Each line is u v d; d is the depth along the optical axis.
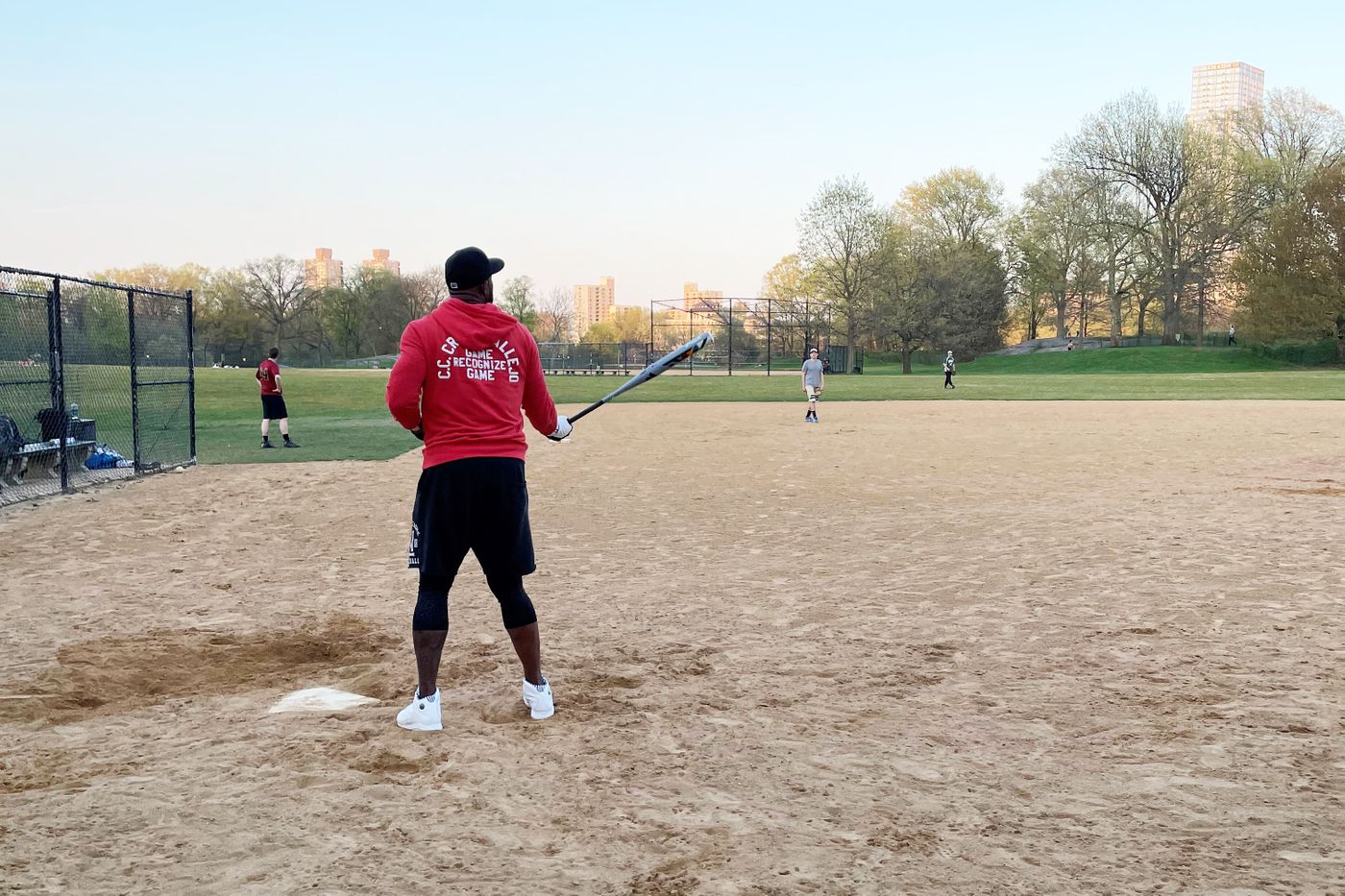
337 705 4.67
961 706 4.62
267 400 19.50
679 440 20.91
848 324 76.06
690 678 5.09
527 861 3.06
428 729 4.26
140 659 5.45
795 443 20.03
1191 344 88.56
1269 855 3.08
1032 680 5.02
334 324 105.69
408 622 6.32
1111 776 3.75
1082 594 6.91
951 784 3.68
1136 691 4.80
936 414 29.11
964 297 79.38
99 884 2.90
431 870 3.00
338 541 9.46
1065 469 15.00
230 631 6.10
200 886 2.89
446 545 4.30
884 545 9.02
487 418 4.31
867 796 3.56
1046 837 3.21
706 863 3.04
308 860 3.06
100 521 10.64
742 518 10.66
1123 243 79.44
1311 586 7.05
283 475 14.88
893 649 5.62
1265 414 27.73
